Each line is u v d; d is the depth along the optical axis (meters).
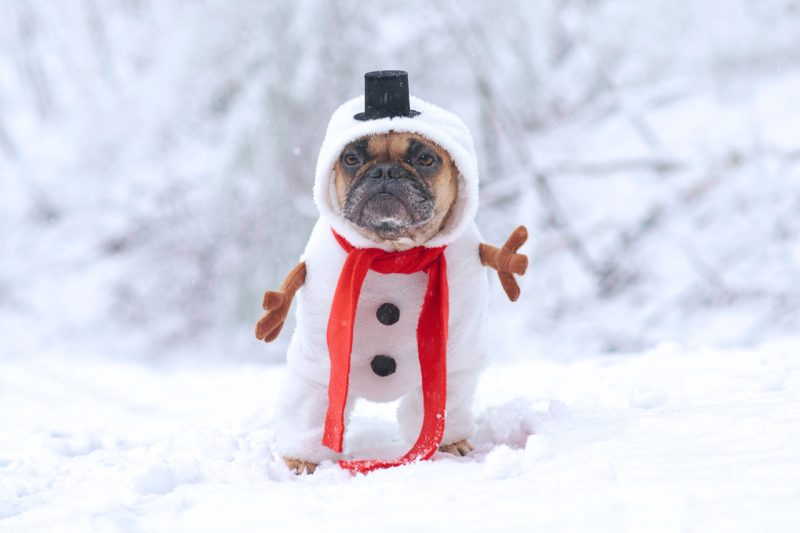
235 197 5.91
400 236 1.76
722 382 2.02
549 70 6.95
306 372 1.83
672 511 1.30
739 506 1.29
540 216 6.42
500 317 6.06
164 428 2.42
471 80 6.74
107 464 1.86
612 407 1.92
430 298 1.79
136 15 8.98
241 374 3.80
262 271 5.96
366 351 1.81
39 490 1.75
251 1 5.82
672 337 5.58
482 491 1.48
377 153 1.76
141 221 7.99
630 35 6.41
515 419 1.88
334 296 1.77
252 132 5.77
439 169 1.77
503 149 6.86
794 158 6.20
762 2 7.11
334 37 5.86
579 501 1.37
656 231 6.20
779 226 5.94
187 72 6.12
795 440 1.50
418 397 1.90
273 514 1.48
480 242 1.84
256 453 1.79
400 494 1.52
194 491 1.62
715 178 6.25
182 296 7.56
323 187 1.78
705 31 7.16
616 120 6.94
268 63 5.78
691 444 1.55
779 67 7.04
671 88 7.04
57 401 3.46
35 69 9.55
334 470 1.74
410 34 6.46
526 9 6.34
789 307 5.49
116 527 1.47
